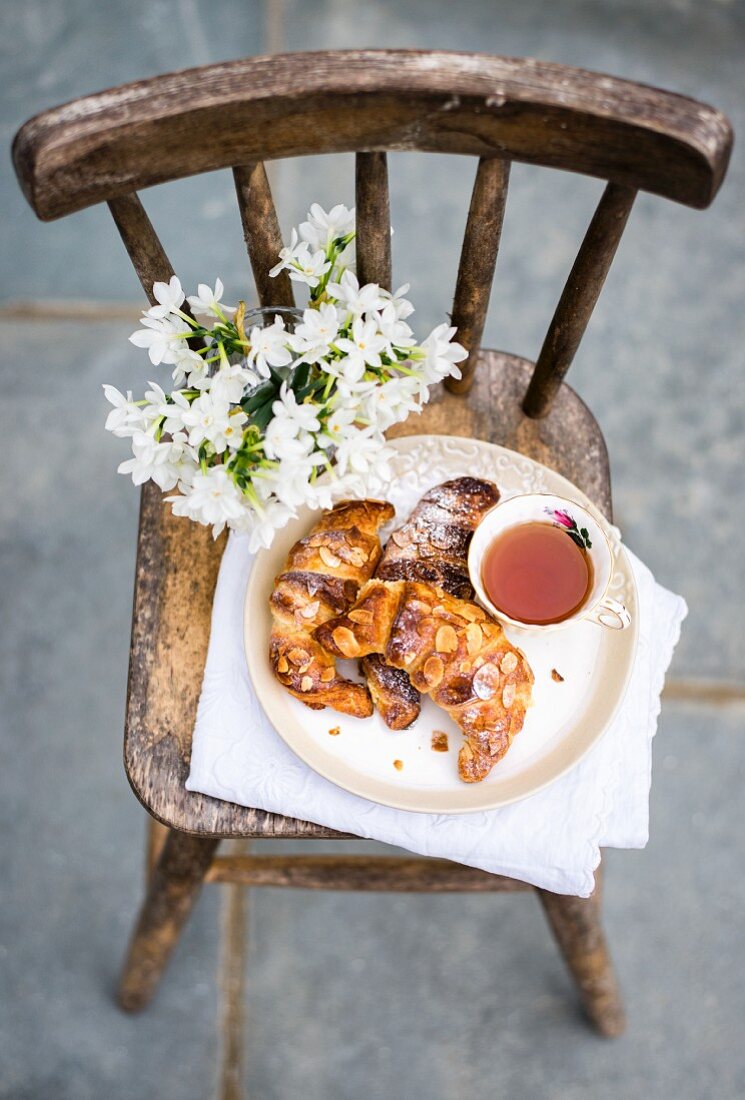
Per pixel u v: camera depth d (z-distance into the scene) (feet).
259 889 5.74
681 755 5.90
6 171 7.06
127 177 3.14
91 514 6.39
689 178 3.08
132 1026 5.54
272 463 3.13
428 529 3.52
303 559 3.46
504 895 5.76
